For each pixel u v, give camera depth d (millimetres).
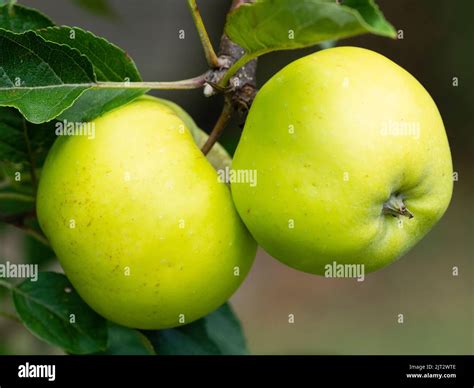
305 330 1772
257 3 583
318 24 574
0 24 647
